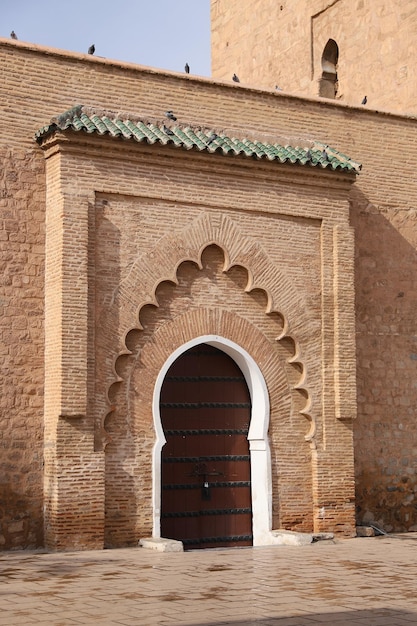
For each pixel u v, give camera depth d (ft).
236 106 54.08
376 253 57.93
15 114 47.47
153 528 47.34
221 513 50.96
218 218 50.34
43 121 48.16
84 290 45.98
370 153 58.39
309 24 77.25
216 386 51.60
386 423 57.16
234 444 51.70
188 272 49.70
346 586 35.60
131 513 46.91
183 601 32.19
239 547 48.19
